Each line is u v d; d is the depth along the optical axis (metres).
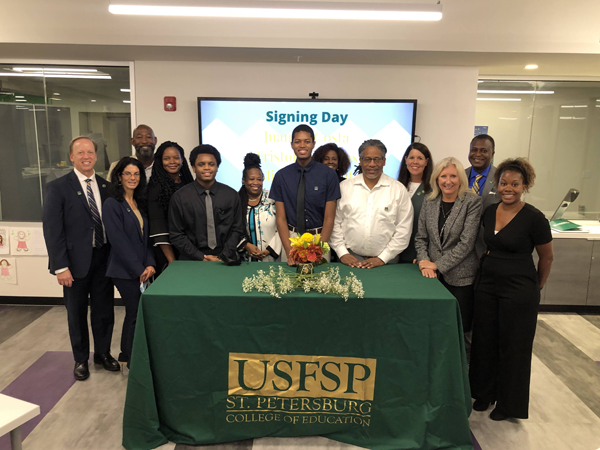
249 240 2.90
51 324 3.68
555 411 2.49
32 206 4.18
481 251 2.76
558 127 4.46
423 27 3.36
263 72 3.87
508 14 3.34
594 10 3.32
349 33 3.36
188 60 3.82
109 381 2.75
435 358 1.99
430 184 2.59
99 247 2.73
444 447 2.06
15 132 4.07
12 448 1.56
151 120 3.93
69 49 3.49
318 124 3.92
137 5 2.69
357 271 2.42
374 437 2.11
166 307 1.99
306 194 2.68
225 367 2.06
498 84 4.40
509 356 2.29
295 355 2.05
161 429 2.14
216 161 2.69
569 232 3.96
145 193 2.74
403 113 3.89
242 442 2.16
